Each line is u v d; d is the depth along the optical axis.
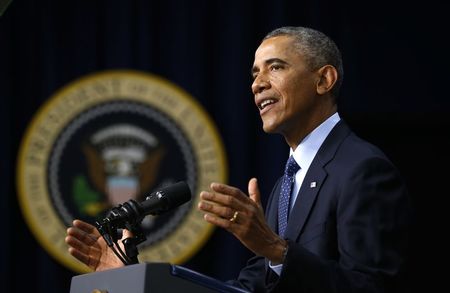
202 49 16.98
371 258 7.22
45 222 16.20
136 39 17.00
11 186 16.33
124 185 16.38
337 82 8.65
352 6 17.34
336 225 7.66
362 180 7.58
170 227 15.98
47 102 16.61
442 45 17.33
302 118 8.48
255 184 6.99
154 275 5.82
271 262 7.33
